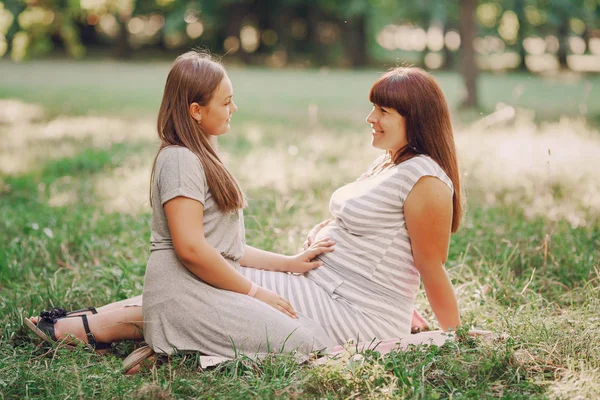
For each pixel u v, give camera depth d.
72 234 5.12
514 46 35.53
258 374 2.95
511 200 5.97
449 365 2.90
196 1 35.53
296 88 22.28
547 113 13.70
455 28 34.97
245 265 3.43
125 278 4.20
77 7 15.64
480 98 17.58
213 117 3.07
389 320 3.24
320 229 3.57
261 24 38.62
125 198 6.32
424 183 3.06
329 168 7.58
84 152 8.70
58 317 3.31
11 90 18.53
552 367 2.97
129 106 15.17
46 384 2.87
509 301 3.92
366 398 2.76
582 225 5.07
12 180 7.23
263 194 6.30
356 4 34.12
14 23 15.36
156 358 3.07
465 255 4.38
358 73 31.84
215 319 3.03
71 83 21.62
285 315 3.11
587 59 41.81
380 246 3.20
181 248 2.95
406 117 3.14
